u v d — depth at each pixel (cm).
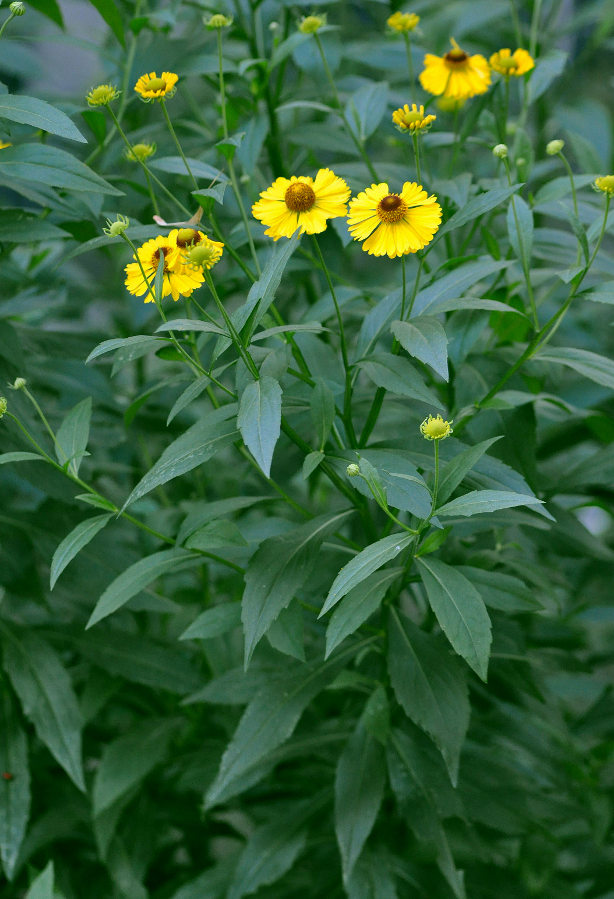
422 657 105
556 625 125
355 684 112
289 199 98
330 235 127
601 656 141
